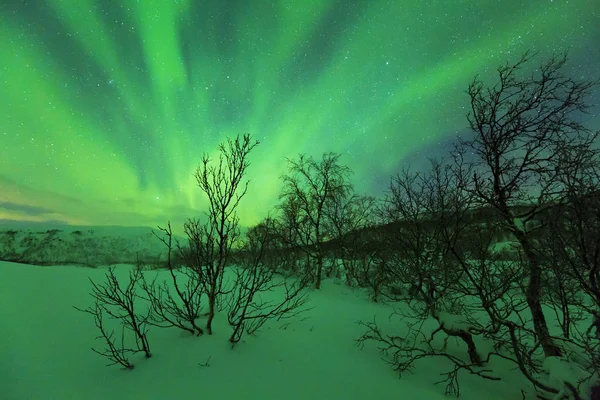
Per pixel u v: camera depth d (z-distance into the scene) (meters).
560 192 4.66
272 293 10.92
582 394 3.70
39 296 6.71
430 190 8.84
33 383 3.76
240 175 6.07
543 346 5.36
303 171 16.75
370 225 14.66
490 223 6.23
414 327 8.61
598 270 4.12
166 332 5.62
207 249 5.84
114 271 10.81
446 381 5.36
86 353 4.73
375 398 4.38
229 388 4.10
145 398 3.74
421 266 7.73
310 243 16.36
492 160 6.09
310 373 4.85
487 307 5.39
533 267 5.12
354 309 10.41
